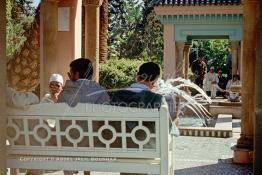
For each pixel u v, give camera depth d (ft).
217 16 66.08
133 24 101.65
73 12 28.50
